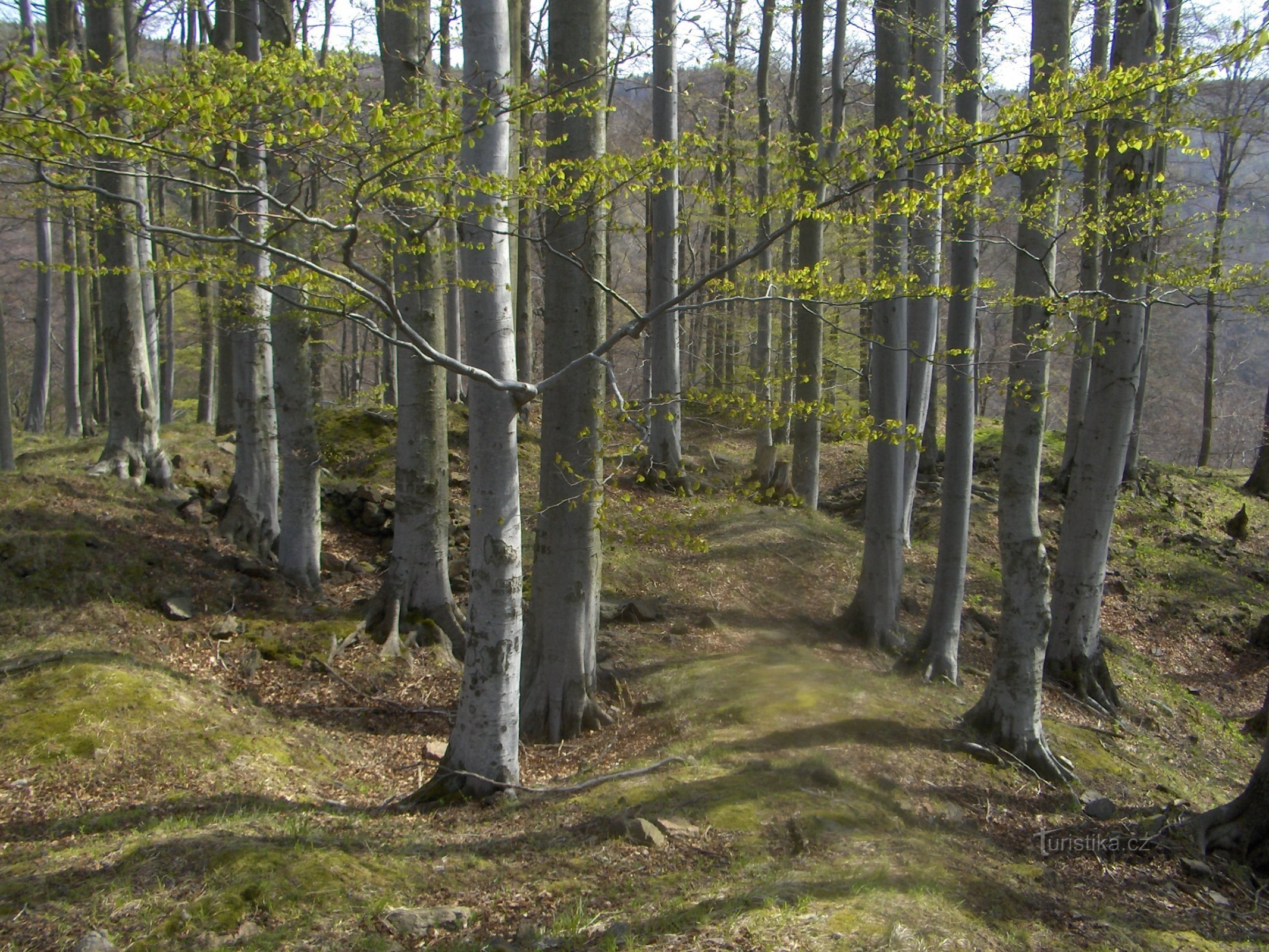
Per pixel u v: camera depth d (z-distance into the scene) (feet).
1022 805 23.40
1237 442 113.70
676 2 48.29
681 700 27.43
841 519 53.62
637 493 46.73
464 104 16.37
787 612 37.37
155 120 12.60
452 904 15.94
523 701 26.48
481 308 19.49
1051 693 33.45
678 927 14.79
